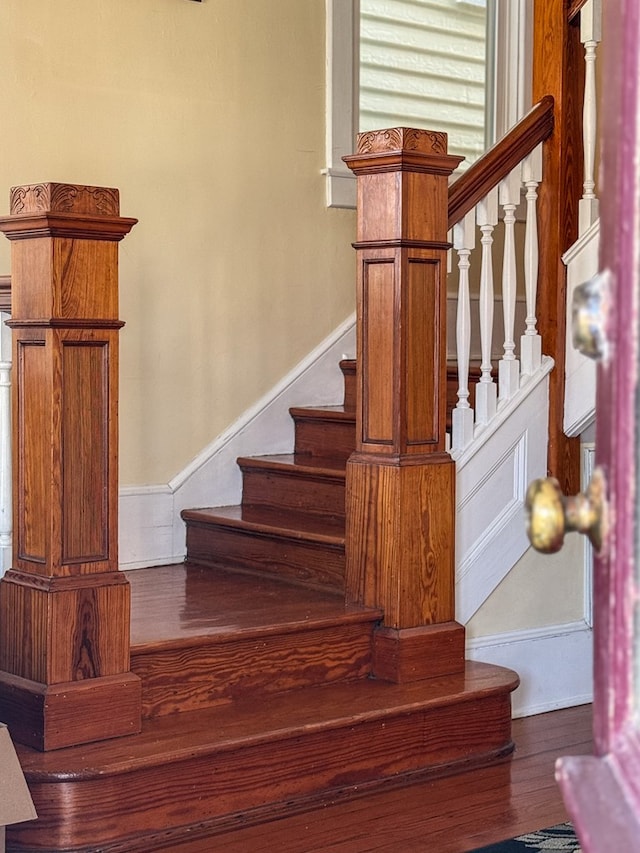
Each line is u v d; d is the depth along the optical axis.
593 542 0.76
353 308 4.76
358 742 3.12
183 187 4.22
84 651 2.81
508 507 3.91
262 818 2.92
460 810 3.02
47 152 3.89
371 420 3.49
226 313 4.36
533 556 4.01
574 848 2.75
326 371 4.64
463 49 5.21
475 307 5.04
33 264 2.79
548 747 3.59
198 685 3.10
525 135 3.85
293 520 4.02
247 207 4.40
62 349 2.77
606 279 0.73
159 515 4.20
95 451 2.84
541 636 4.03
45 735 2.73
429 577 3.47
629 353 0.70
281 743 2.96
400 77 4.99
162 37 4.15
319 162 4.61
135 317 4.13
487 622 3.90
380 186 3.42
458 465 3.74
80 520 2.83
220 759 2.85
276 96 4.46
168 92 4.17
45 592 2.76
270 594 3.66
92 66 3.98
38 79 3.87
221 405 4.37
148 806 2.74
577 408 3.93
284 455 4.49
